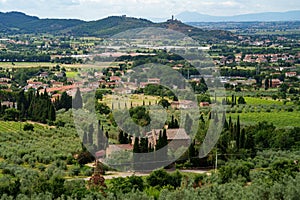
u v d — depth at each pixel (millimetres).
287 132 67438
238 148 58812
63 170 52344
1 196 34844
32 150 64062
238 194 28062
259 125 73938
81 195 33250
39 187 36719
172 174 40688
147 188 37406
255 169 51875
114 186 37906
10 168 54469
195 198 27250
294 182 27984
